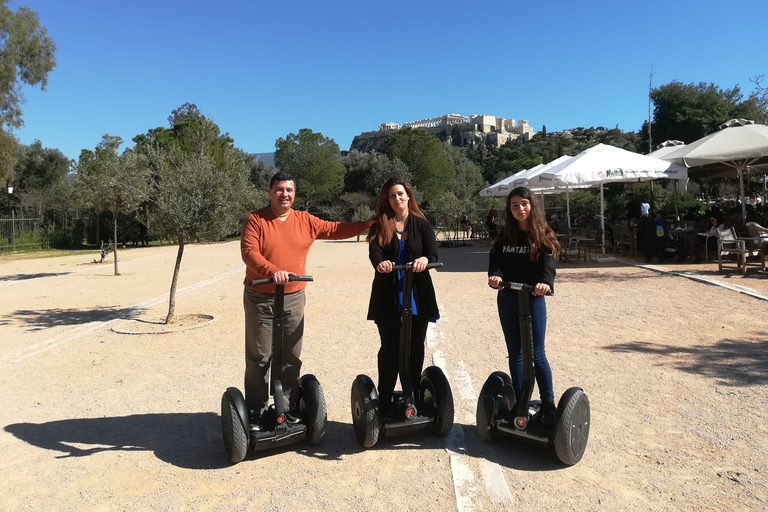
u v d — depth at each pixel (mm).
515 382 3887
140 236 33781
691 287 9422
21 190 37281
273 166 54312
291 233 3914
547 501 3094
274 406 3801
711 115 28750
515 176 21562
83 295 12430
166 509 3158
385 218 3779
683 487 3176
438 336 7066
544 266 3623
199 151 11523
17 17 28828
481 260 16812
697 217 16875
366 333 7445
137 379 5785
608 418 4199
